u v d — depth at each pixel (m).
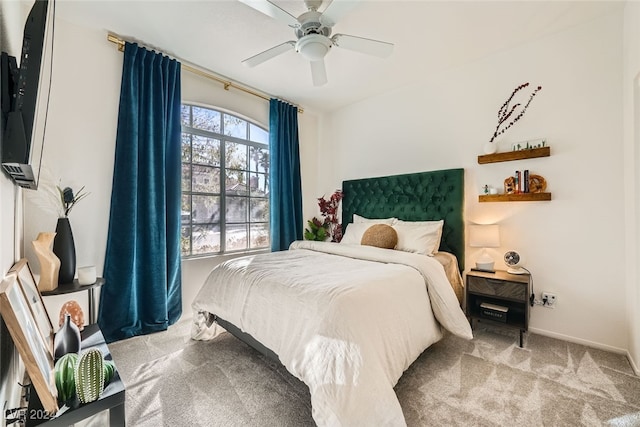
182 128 2.98
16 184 1.44
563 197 2.36
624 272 2.11
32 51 1.05
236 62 2.86
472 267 2.86
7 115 1.01
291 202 3.83
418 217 3.21
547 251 2.44
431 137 3.19
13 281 1.05
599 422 1.40
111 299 2.32
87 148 2.29
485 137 2.79
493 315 2.35
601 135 2.21
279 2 2.00
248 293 1.88
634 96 1.90
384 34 2.39
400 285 1.81
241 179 3.55
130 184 2.39
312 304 1.49
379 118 3.68
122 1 2.01
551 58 2.42
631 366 1.91
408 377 1.79
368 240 2.91
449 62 2.86
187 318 2.88
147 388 1.69
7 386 1.03
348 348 1.29
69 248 2.00
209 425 1.40
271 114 3.65
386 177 3.54
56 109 2.14
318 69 2.30
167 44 2.55
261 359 2.03
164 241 2.57
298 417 1.45
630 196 1.99
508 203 2.64
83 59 2.27
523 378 1.78
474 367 1.91
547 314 2.43
